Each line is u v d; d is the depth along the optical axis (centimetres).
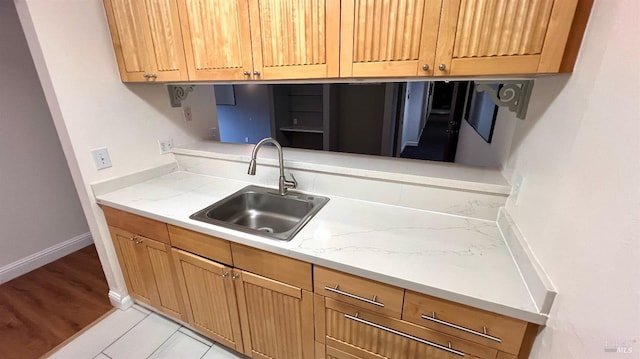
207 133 225
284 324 129
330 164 151
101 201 159
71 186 250
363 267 97
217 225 127
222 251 130
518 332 84
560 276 72
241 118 545
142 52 149
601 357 55
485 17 85
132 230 158
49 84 141
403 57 100
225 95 536
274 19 115
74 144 151
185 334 172
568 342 66
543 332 78
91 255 253
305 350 129
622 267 52
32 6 129
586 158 65
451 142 375
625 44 56
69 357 159
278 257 115
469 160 252
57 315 188
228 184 177
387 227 123
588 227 62
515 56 85
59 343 167
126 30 149
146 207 147
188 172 199
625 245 51
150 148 187
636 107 51
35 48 136
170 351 162
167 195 162
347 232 119
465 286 88
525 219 98
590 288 60
